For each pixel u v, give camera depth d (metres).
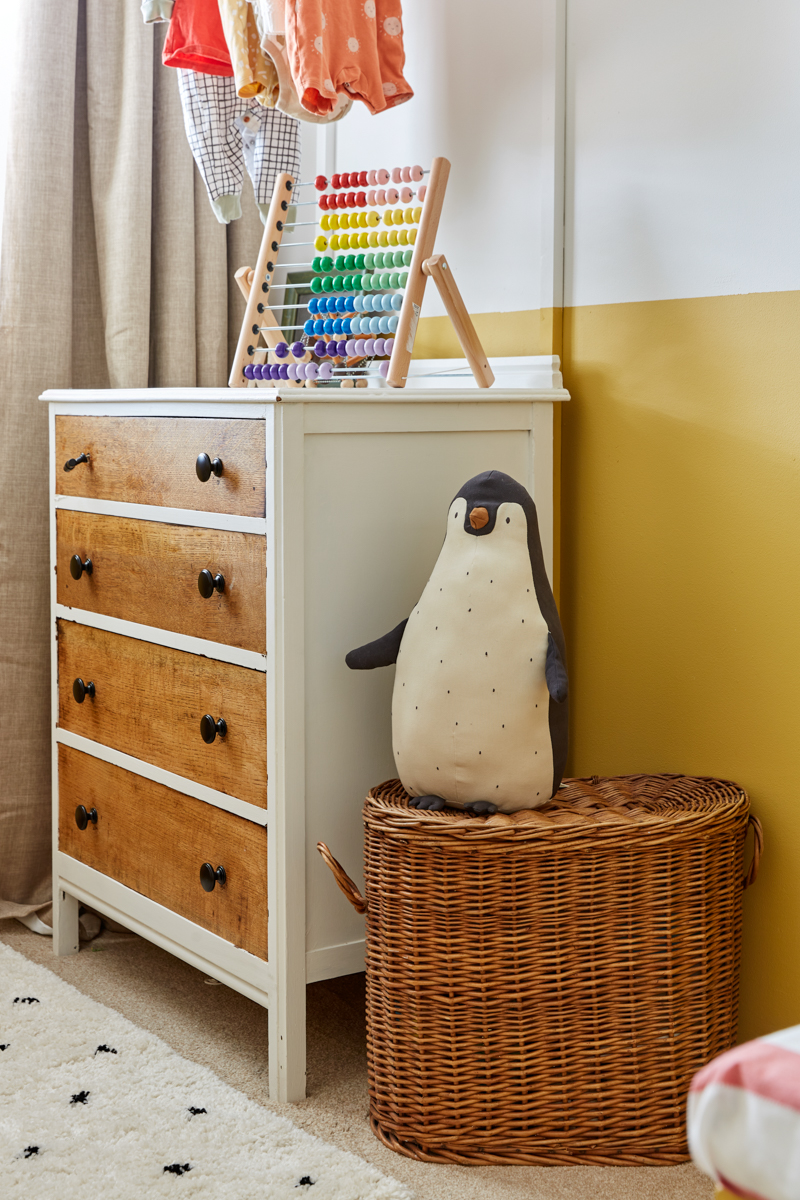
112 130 2.02
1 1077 1.44
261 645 1.42
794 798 1.42
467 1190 1.24
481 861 1.27
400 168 1.68
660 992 1.30
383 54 1.69
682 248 1.51
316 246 1.78
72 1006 1.65
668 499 1.55
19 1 1.92
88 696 1.80
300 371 1.70
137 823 1.70
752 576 1.46
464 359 1.83
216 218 2.11
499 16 1.73
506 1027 1.29
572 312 1.67
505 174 1.74
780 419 1.41
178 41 1.78
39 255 1.96
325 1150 1.29
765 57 1.39
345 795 1.49
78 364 2.11
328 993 1.76
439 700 1.34
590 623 1.68
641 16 1.53
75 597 1.82
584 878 1.27
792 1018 1.44
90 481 1.75
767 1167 0.51
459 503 1.39
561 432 1.69
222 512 1.47
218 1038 1.59
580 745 1.71
